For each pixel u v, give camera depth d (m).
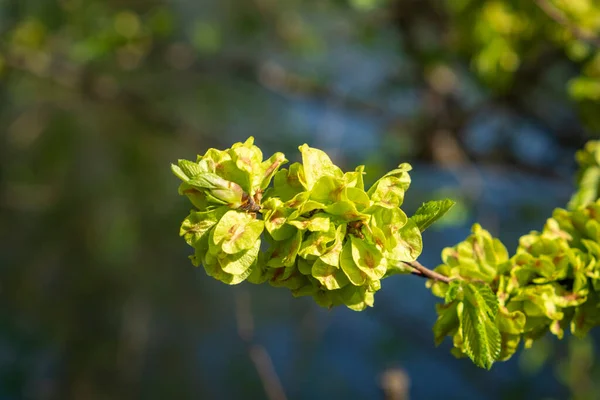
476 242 0.65
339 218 0.59
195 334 2.00
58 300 1.96
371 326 1.88
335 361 1.86
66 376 1.93
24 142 1.86
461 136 1.38
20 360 1.92
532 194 1.54
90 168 1.91
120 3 1.60
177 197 1.80
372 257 0.58
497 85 1.13
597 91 0.90
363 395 1.80
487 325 0.61
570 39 1.02
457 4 1.13
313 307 1.78
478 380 1.63
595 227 0.65
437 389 1.81
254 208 0.59
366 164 1.28
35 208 1.94
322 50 1.62
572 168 1.34
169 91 1.75
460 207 1.19
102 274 1.95
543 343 1.32
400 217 0.59
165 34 1.48
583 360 1.30
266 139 1.72
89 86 1.61
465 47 1.18
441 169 1.39
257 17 1.66
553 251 0.65
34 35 1.52
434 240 1.64
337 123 1.59
